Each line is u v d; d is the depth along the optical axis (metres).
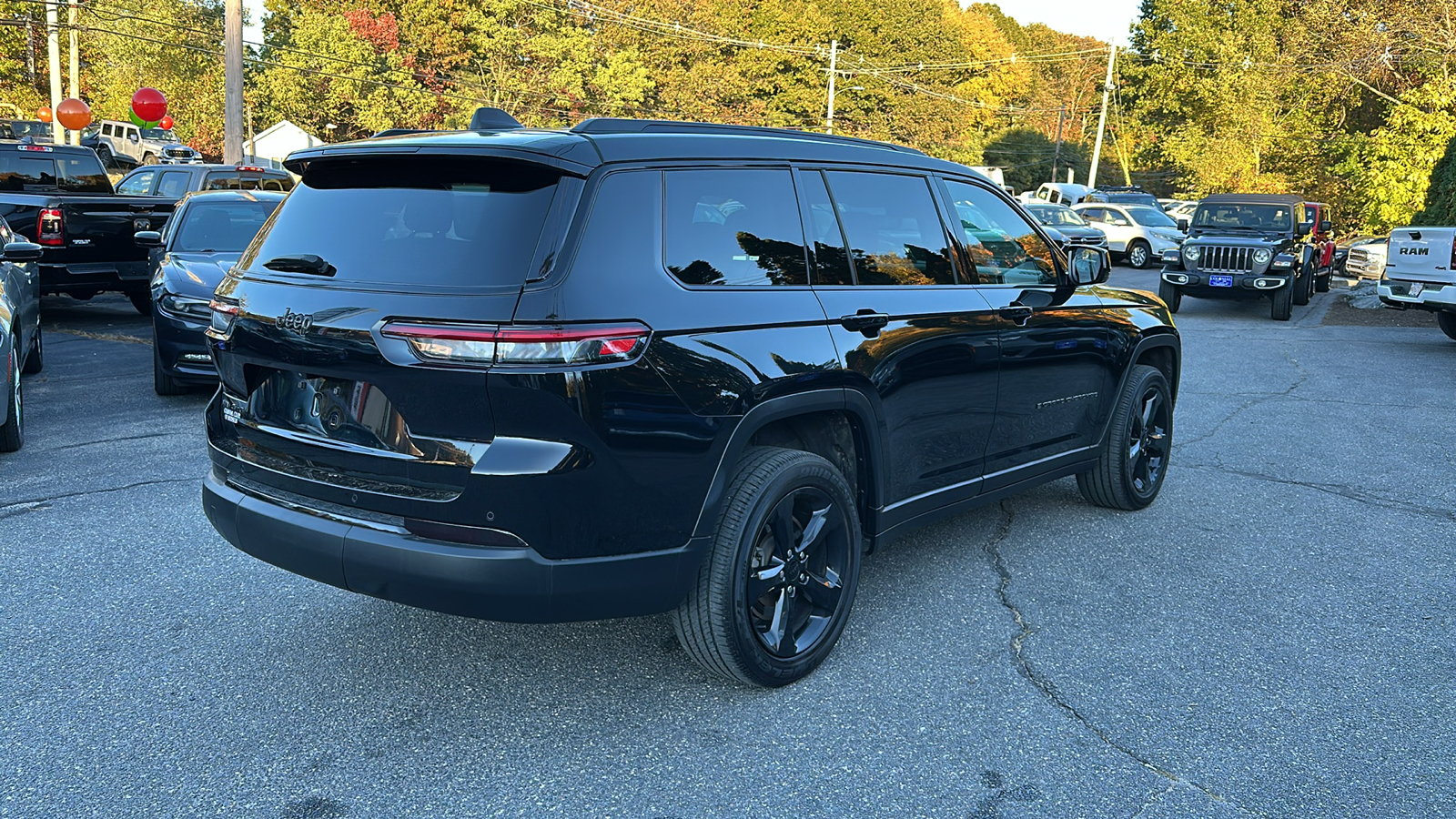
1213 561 4.84
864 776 2.99
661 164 3.19
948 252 4.23
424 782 2.94
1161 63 53.94
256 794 2.87
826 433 3.82
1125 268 27.05
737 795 2.89
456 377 2.77
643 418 2.93
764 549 3.39
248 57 61.62
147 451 6.53
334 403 3.06
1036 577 4.61
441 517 2.86
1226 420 8.10
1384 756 3.13
